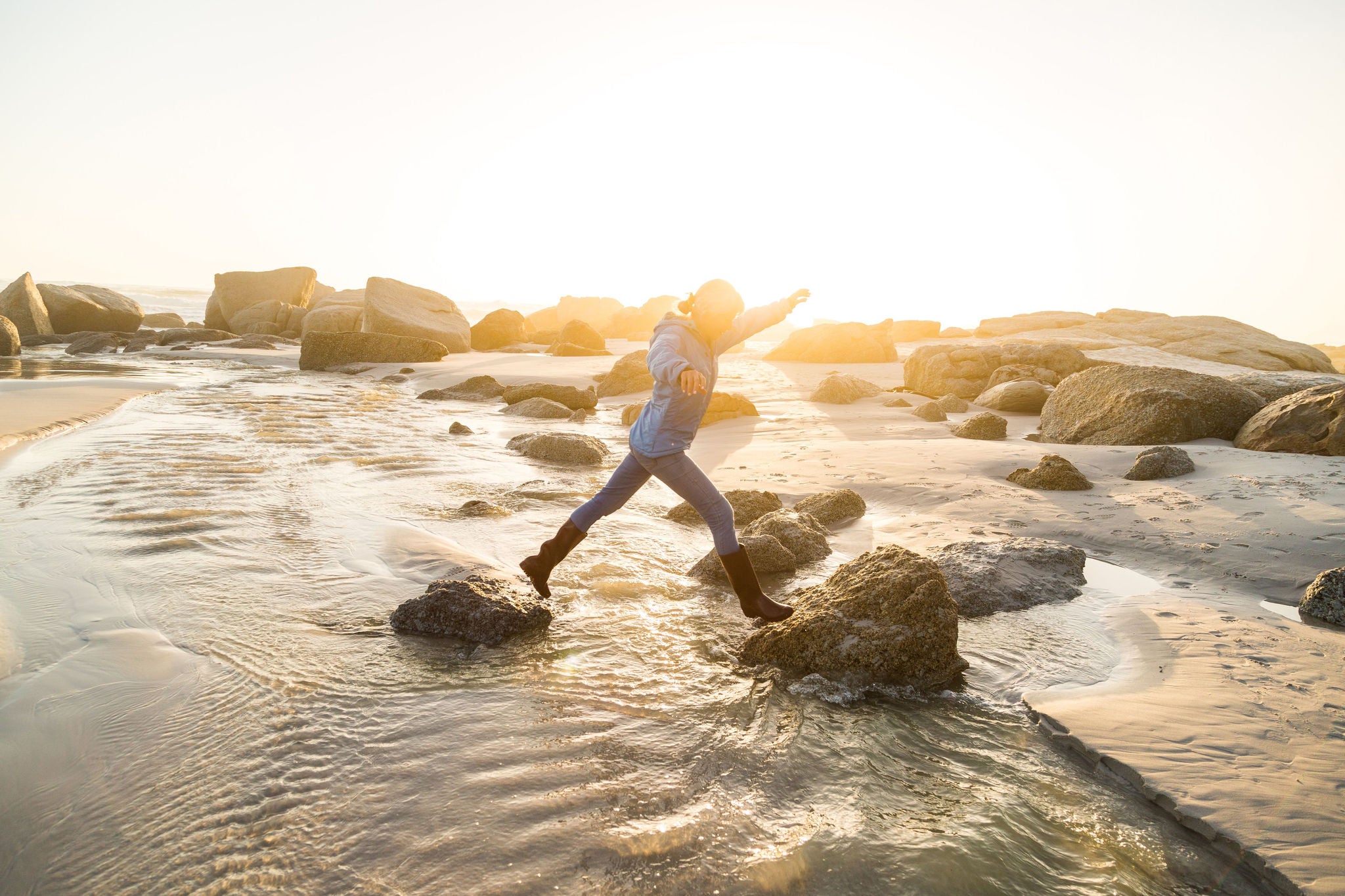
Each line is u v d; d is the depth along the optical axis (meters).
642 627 4.47
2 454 8.93
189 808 2.62
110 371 21.66
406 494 7.62
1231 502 6.77
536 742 3.14
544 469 9.40
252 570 5.14
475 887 2.28
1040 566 5.35
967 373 18.42
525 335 39.66
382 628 4.31
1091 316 37.53
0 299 32.91
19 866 2.32
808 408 15.36
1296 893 2.30
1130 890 2.36
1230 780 2.87
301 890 2.25
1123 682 3.80
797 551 5.85
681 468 3.82
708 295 3.68
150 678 3.56
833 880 2.36
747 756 3.09
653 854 2.46
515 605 4.35
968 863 2.45
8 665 3.65
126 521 6.19
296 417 13.27
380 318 30.84
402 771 2.89
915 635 3.82
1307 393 9.63
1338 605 4.58
